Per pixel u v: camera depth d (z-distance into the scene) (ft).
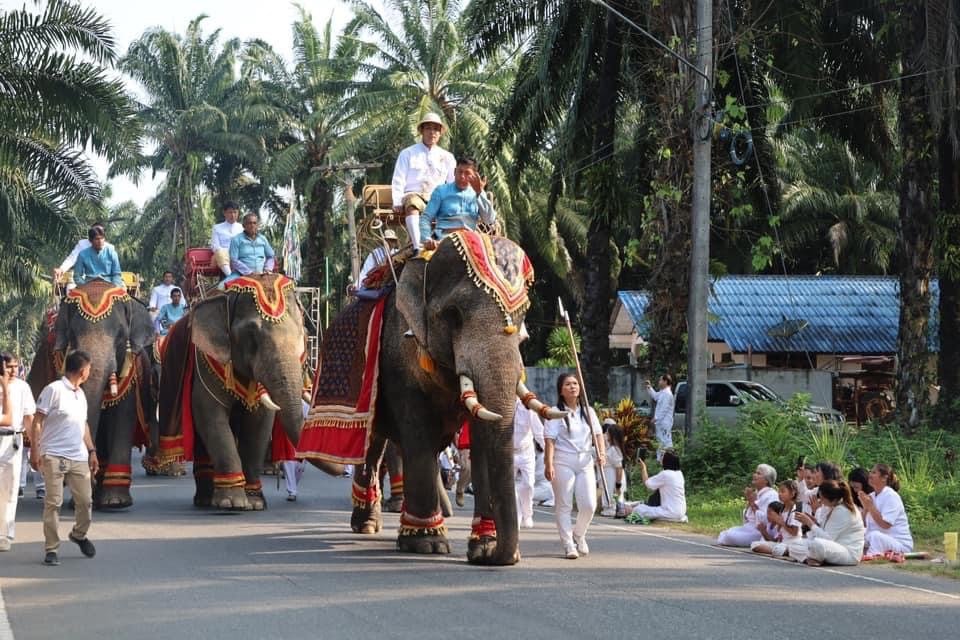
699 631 25.20
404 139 130.93
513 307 31.76
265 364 47.37
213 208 207.82
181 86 184.75
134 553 36.70
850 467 56.08
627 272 156.46
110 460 49.88
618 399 100.17
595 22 82.02
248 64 180.34
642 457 62.80
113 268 52.75
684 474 59.52
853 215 148.97
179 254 190.70
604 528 45.85
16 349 276.82
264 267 54.60
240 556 35.99
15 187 108.58
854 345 109.60
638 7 74.69
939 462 57.82
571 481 36.19
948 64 66.03
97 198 107.14
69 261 52.31
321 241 160.25
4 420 37.27
